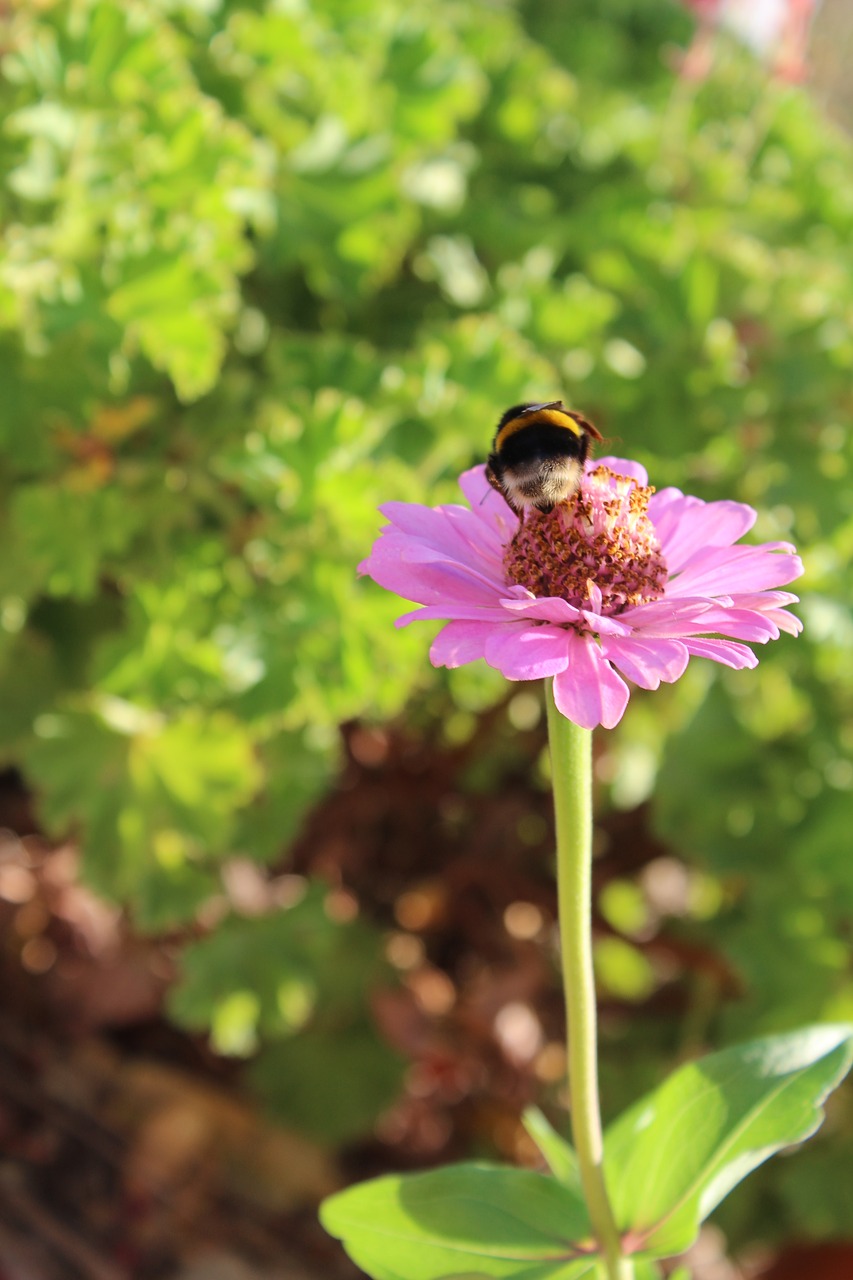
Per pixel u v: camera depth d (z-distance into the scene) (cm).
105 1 58
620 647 38
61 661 65
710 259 73
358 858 83
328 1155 73
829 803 67
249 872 79
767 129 90
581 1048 42
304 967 67
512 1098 76
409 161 73
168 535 59
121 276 57
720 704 71
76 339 56
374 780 78
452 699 77
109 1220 67
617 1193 44
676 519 42
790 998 66
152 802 62
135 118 59
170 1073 75
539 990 79
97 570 58
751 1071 44
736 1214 69
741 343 72
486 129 81
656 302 72
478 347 64
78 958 79
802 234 84
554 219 76
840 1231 67
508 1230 44
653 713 80
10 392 56
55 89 58
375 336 72
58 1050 75
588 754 40
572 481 41
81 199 58
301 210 66
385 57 72
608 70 119
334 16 71
